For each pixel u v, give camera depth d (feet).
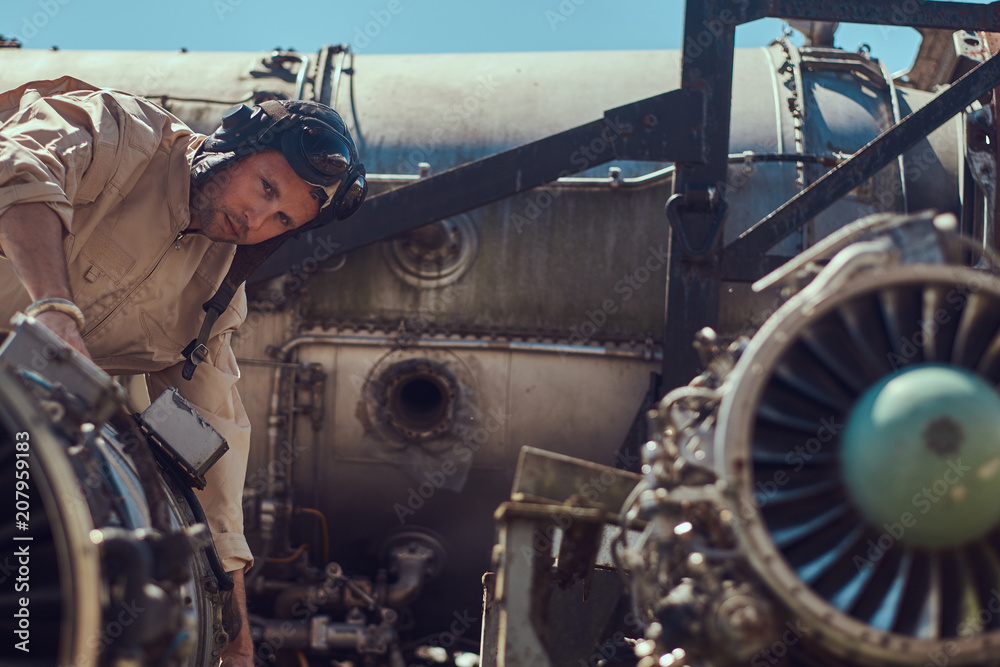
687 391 5.35
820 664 5.34
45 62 18.07
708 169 13.69
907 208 15.84
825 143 16.19
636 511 5.67
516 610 5.71
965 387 4.68
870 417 4.76
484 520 15.49
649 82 16.90
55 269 6.31
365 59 18.29
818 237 15.33
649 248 15.28
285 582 15.61
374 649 14.76
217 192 8.00
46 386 5.11
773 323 4.85
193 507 7.30
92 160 7.42
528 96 16.72
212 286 8.61
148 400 9.51
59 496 4.25
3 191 6.40
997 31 13.93
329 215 8.55
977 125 15.99
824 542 5.00
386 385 15.10
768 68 17.52
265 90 17.10
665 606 4.98
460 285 15.24
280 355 15.20
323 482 15.40
